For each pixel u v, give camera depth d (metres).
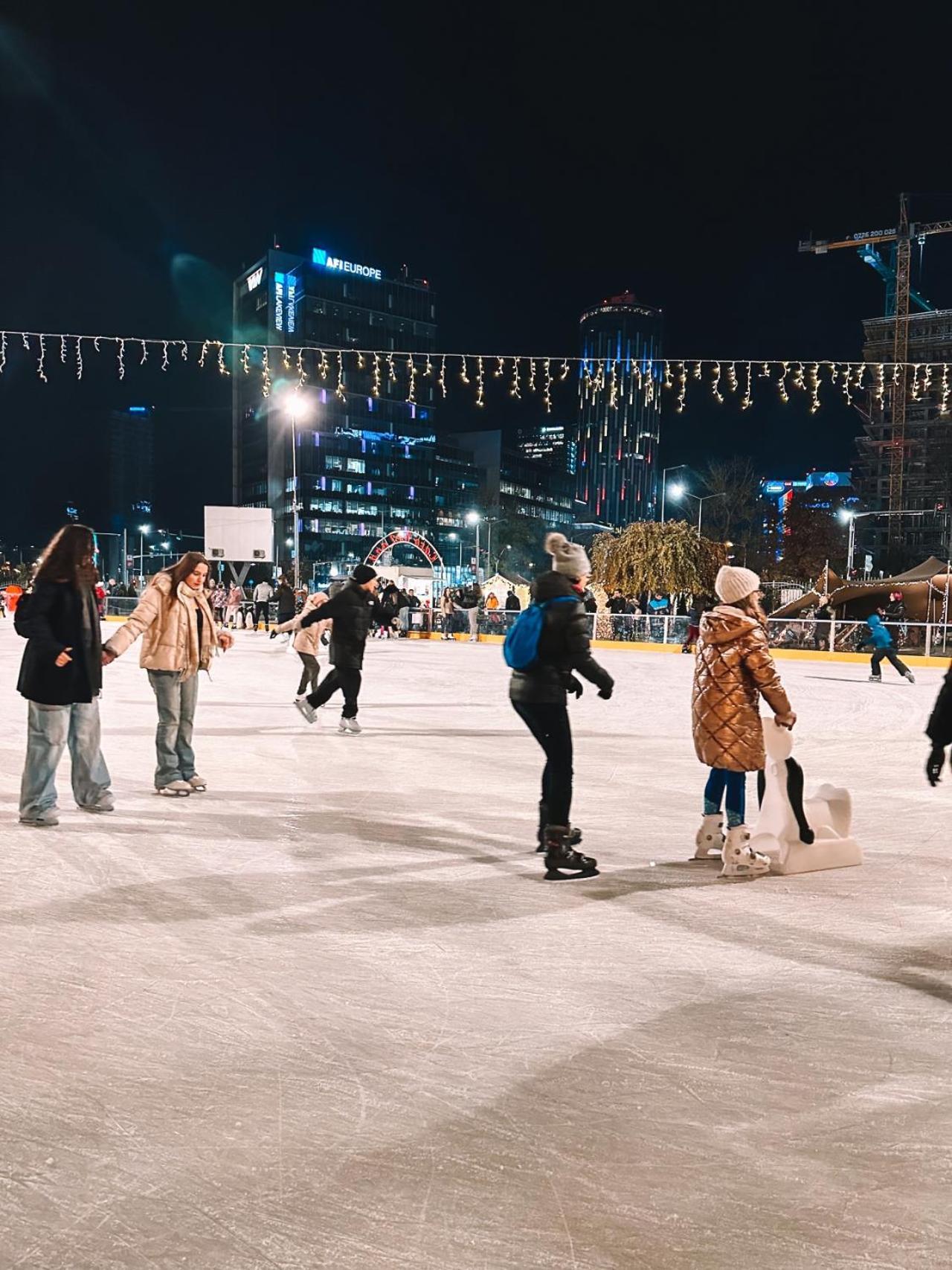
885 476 110.38
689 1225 2.06
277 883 4.65
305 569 123.38
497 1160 2.31
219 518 37.56
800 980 3.52
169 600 6.64
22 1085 2.65
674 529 39.53
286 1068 2.78
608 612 30.44
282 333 130.50
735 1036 3.03
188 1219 2.07
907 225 104.56
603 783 7.62
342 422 132.50
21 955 3.64
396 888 4.62
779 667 22.84
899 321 109.00
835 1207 2.14
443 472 150.12
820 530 61.19
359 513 134.75
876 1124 2.50
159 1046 2.90
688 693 15.39
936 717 3.74
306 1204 2.12
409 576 42.66
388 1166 2.27
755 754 4.86
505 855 5.30
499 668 19.45
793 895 4.62
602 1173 2.26
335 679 9.99
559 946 3.85
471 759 8.52
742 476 61.03
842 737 10.72
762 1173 2.27
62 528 5.68
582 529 189.25
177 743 6.89
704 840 5.25
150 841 5.43
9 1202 2.12
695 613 26.06
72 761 6.07
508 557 107.31
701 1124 2.49
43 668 5.60
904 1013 3.23
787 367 20.36
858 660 25.69
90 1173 2.23
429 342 144.00
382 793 6.95
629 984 3.46
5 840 5.36
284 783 7.27
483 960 3.68
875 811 6.68
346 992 3.35
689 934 4.03
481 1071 2.77
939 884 4.84
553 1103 2.59
